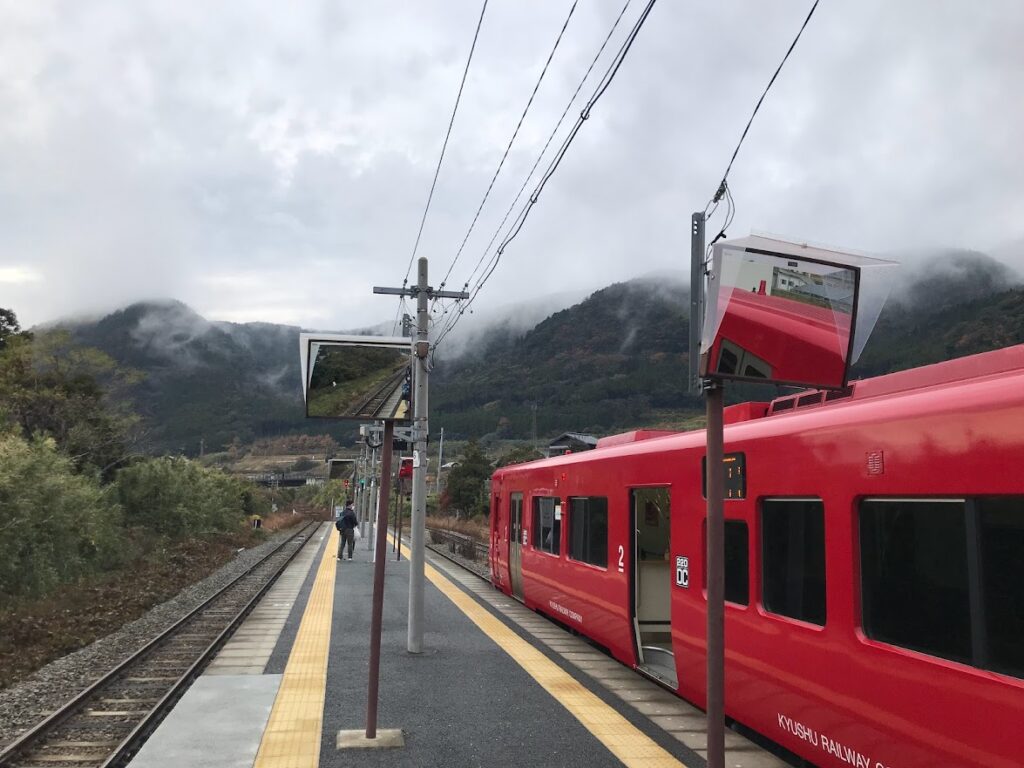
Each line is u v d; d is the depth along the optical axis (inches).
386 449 271.1
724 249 153.7
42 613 591.8
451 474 2244.1
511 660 390.9
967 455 168.9
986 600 163.2
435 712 294.0
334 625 498.6
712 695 149.9
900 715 184.9
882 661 191.5
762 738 274.4
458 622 514.0
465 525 1888.5
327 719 283.0
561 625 527.8
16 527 710.5
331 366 273.4
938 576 177.3
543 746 255.6
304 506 4384.8
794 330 159.9
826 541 215.8
